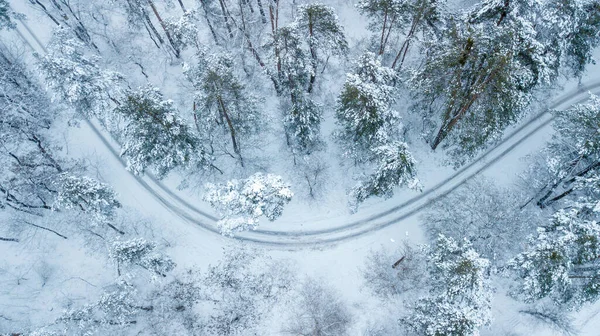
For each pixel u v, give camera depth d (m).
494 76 21.84
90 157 31.94
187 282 28.42
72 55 25.34
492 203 28.28
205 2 30.55
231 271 28.59
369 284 27.91
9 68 30.64
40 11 35.94
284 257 29.00
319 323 27.08
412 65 31.38
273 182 25.38
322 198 30.17
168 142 24.56
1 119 28.77
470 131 25.91
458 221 28.44
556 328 26.52
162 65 33.72
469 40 21.61
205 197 26.08
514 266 22.73
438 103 29.64
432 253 24.33
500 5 23.17
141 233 29.70
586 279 23.22
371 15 28.00
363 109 24.08
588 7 25.58
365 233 29.48
